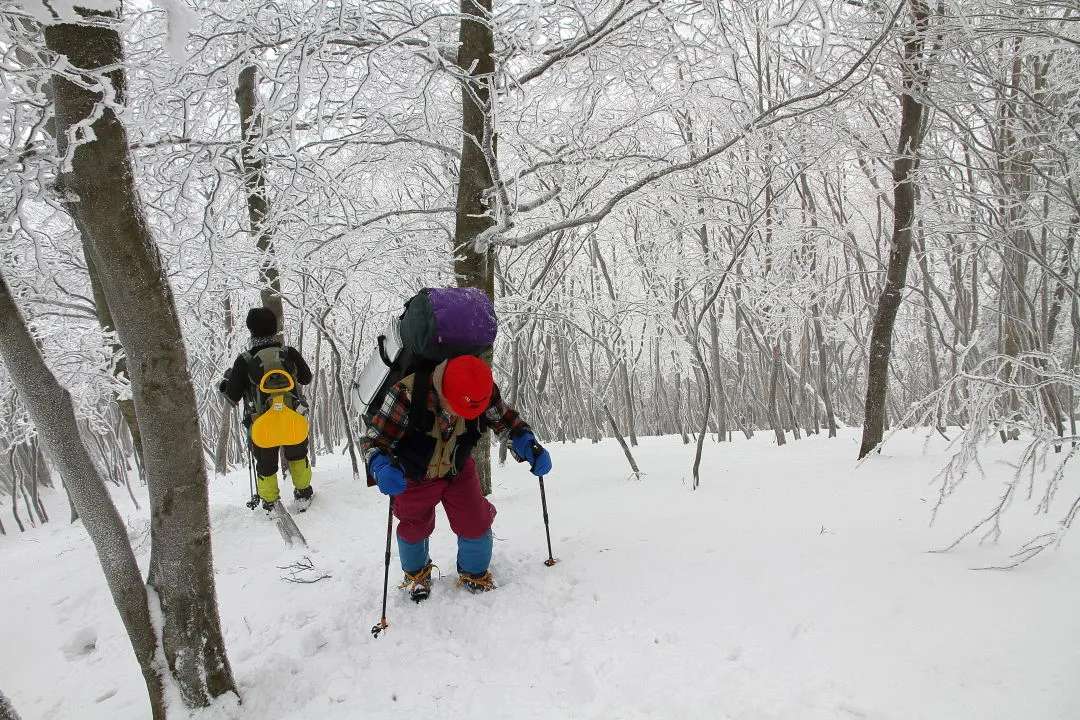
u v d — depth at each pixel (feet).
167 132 15.15
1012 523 9.88
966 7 13.48
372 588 11.09
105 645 10.81
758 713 6.16
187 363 7.35
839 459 17.26
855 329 28.37
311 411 23.20
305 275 17.19
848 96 13.97
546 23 12.69
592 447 25.29
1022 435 18.15
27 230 7.06
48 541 20.40
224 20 13.41
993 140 16.01
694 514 12.58
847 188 25.81
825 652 6.92
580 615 8.86
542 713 6.99
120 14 6.50
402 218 19.25
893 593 7.88
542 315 18.24
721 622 7.98
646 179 13.01
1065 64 15.42
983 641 6.60
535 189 20.97
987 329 20.04
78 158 6.33
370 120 15.84
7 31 5.74
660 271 22.76
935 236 21.50
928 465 14.80
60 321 22.45
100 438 28.43
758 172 19.22
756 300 24.06
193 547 7.50
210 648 7.70
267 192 17.25
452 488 10.02
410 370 9.45
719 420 25.90
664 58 13.88
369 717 7.45
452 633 9.30
